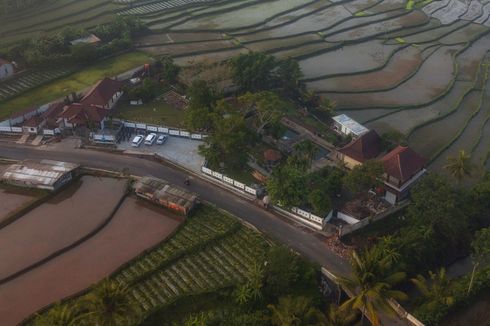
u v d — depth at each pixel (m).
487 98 149.62
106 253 89.69
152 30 175.75
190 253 88.75
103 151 116.38
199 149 111.44
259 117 122.50
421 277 85.31
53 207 100.31
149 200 101.38
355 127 125.69
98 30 165.75
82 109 122.94
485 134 132.62
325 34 183.12
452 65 168.25
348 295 81.38
